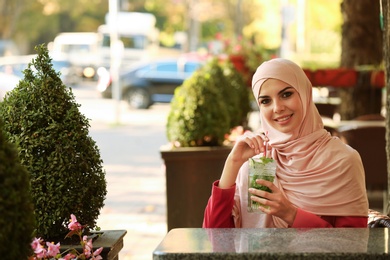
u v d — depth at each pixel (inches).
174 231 154.3
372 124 411.8
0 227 123.5
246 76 540.7
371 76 486.3
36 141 175.8
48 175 175.0
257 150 176.6
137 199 491.5
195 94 345.4
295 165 179.5
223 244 142.3
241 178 183.2
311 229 154.9
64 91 181.9
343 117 510.3
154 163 682.8
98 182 181.6
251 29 2037.4
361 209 178.5
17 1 2145.7
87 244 166.2
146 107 1300.4
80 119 181.0
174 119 346.0
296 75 178.4
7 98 181.8
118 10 1065.5
